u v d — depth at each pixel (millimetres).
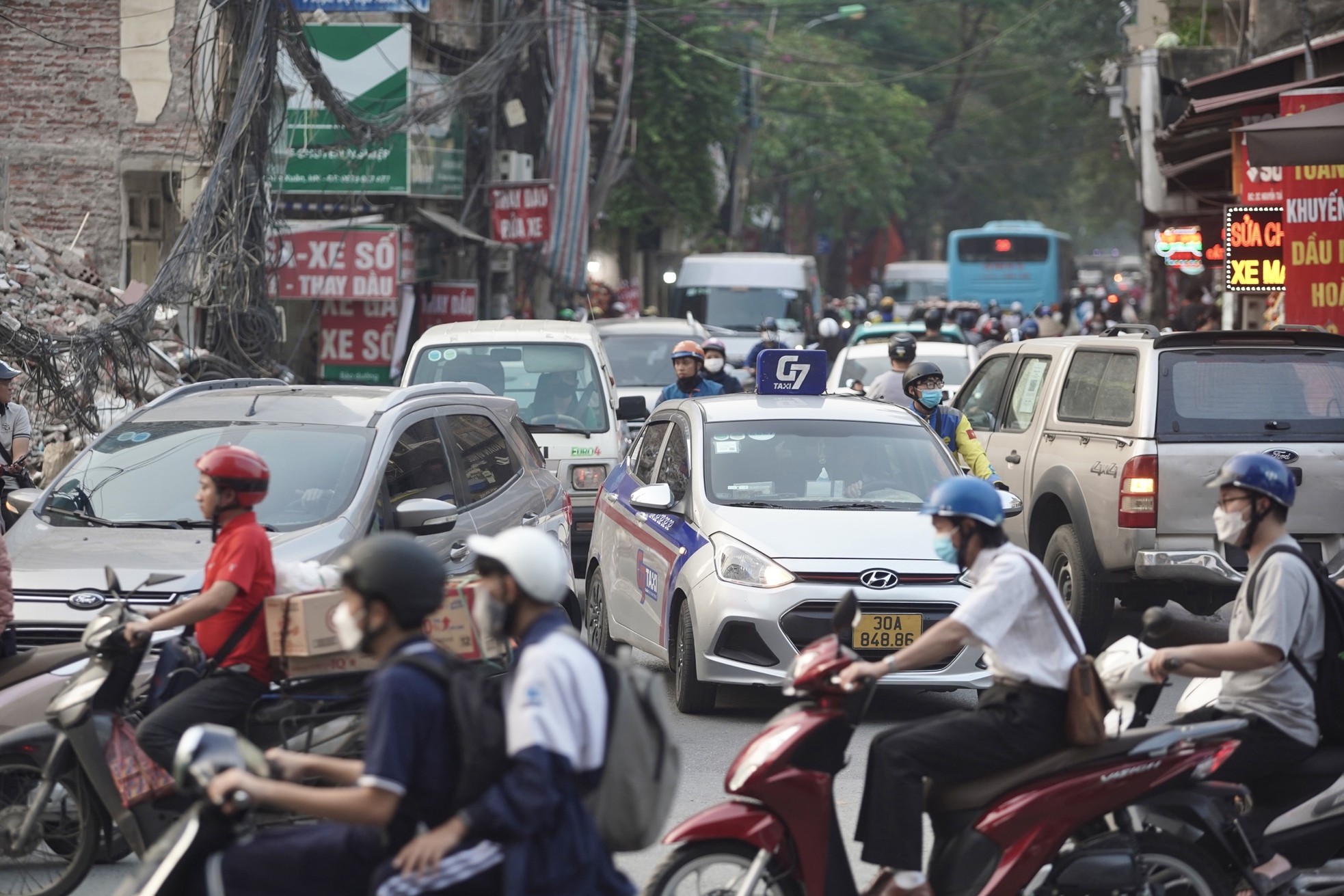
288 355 28406
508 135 35875
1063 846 6562
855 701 6301
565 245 38625
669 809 5227
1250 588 6535
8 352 16828
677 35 49344
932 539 11273
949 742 6227
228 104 21688
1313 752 6699
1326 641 6594
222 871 5090
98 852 8172
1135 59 39312
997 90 91250
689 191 50031
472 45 34156
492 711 4922
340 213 27562
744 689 12555
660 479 12922
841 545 11078
